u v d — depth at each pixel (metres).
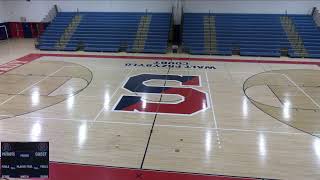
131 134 6.41
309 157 5.57
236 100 8.46
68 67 11.85
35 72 11.08
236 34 15.12
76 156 5.52
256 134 6.46
